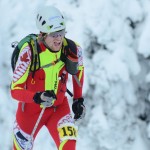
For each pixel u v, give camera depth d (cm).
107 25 1434
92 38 1438
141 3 1459
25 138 858
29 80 805
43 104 759
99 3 1448
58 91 827
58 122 833
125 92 1473
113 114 1470
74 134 818
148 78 1473
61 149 799
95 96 1463
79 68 852
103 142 1467
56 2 1472
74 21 1441
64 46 805
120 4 1458
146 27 1430
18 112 860
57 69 809
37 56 781
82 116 866
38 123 847
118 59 1430
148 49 1420
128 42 1445
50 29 763
